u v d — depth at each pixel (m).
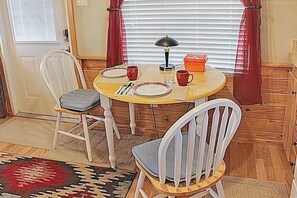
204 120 1.40
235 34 2.55
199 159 1.49
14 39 3.29
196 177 1.54
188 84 2.08
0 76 3.40
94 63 2.97
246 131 2.79
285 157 2.54
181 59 2.76
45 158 2.62
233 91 2.63
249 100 2.56
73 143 2.87
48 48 3.23
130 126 3.00
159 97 1.88
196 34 2.65
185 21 2.63
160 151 1.42
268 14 2.41
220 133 1.51
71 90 2.93
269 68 2.54
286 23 2.40
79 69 2.83
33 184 2.26
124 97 1.91
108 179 2.31
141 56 2.85
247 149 2.68
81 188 2.21
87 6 2.80
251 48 2.42
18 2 3.13
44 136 3.02
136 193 1.83
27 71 3.39
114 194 2.14
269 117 2.69
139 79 2.23
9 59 3.39
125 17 2.75
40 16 3.12
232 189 2.15
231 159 2.53
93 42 2.92
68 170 2.44
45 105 3.48
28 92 3.49
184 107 2.86
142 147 1.80
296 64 2.11
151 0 2.64
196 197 1.76
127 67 2.37
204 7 2.54
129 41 2.83
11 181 2.30
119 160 2.56
